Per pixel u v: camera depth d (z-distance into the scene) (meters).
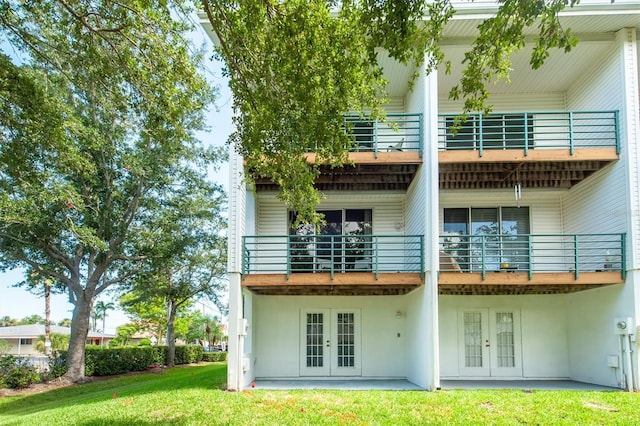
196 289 24.91
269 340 13.35
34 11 7.78
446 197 13.45
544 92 13.64
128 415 8.45
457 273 10.89
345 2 5.91
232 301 10.94
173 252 20.97
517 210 13.48
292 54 5.81
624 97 10.81
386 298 13.52
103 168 19.19
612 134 11.30
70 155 9.97
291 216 13.80
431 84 11.20
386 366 13.23
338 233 13.80
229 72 6.68
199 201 21.17
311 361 13.30
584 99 12.57
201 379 13.13
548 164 11.42
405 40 5.79
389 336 13.36
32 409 12.70
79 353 19.80
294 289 12.23
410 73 12.52
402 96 14.00
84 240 17.86
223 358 31.27
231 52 6.30
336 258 13.62
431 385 10.39
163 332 40.84
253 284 11.21
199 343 49.16
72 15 7.39
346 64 5.94
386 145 13.75
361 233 13.83
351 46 5.95
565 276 10.75
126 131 18.48
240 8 5.88
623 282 10.52
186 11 7.13
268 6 5.79
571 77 12.75
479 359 12.98
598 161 11.16
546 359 12.91
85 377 20.22
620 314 10.62
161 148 18.77
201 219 21.83
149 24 7.18
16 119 7.98
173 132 8.31
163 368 23.80
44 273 20.16
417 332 11.77
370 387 11.07
